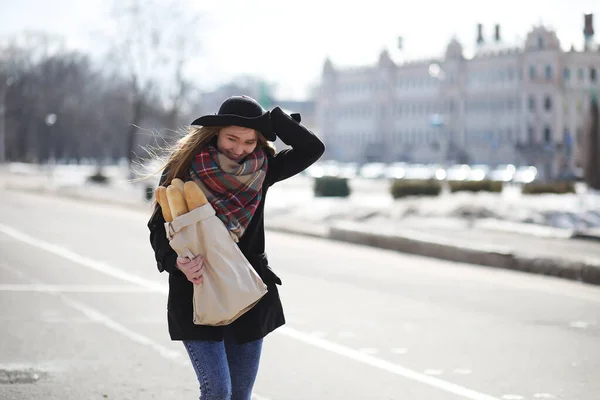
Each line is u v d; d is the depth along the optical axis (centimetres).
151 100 9694
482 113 18900
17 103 18925
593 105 5731
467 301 1759
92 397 956
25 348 1214
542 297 1845
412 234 2870
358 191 7794
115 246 2809
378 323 1466
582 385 1041
